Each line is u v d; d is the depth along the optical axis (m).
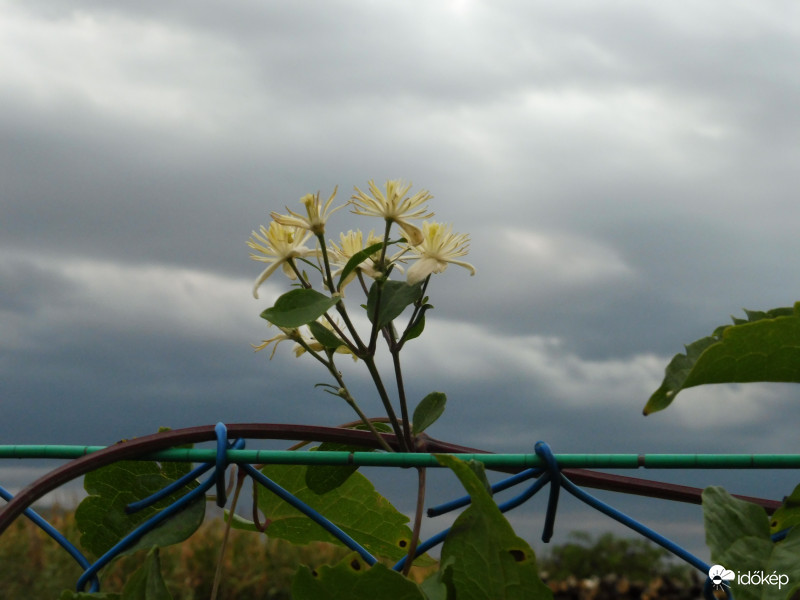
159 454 0.90
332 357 1.01
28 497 0.81
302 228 1.10
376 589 0.72
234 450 0.89
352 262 1.03
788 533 0.74
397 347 1.02
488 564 0.75
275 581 7.52
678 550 0.83
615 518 0.84
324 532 1.21
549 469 0.84
